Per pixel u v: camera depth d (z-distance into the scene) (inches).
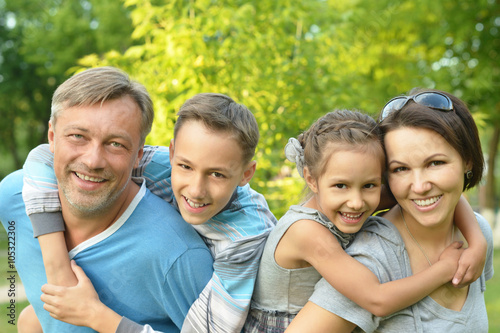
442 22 378.6
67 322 69.0
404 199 63.3
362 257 64.7
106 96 66.8
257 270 72.8
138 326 68.9
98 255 72.6
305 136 73.0
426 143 60.4
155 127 138.3
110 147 67.9
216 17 150.6
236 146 68.9
